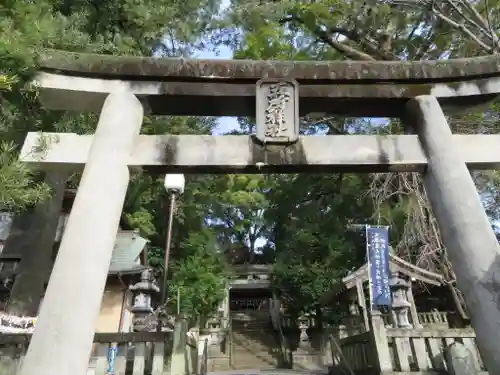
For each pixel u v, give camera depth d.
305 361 14.52
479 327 3.49
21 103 4.30
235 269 28.50
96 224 3.64
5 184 3.15
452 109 4.84
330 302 15.16
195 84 4.50
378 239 10.45
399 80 4.62
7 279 8.42
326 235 18.84
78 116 5.93
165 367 5.96
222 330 17.59
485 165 4.33
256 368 15.25
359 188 14.34
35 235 8.05
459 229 3.82
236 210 26.41
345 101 4.62
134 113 4.34
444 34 11.31
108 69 4.41
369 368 7.60
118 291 11.37
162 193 17.56
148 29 7.57
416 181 10.46
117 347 6.02
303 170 4.30
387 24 11.73
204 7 9.75
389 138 4.38
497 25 10.27
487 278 3.55
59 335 3.15
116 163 4.02
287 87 4.46
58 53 4.35
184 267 16.48
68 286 3.33
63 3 6.64
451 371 6.41
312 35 12.58
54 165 4.12
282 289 19.81
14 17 3.99
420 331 7.34
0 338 5.37
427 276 12.12
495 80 4.65
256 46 11.68
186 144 4.22
